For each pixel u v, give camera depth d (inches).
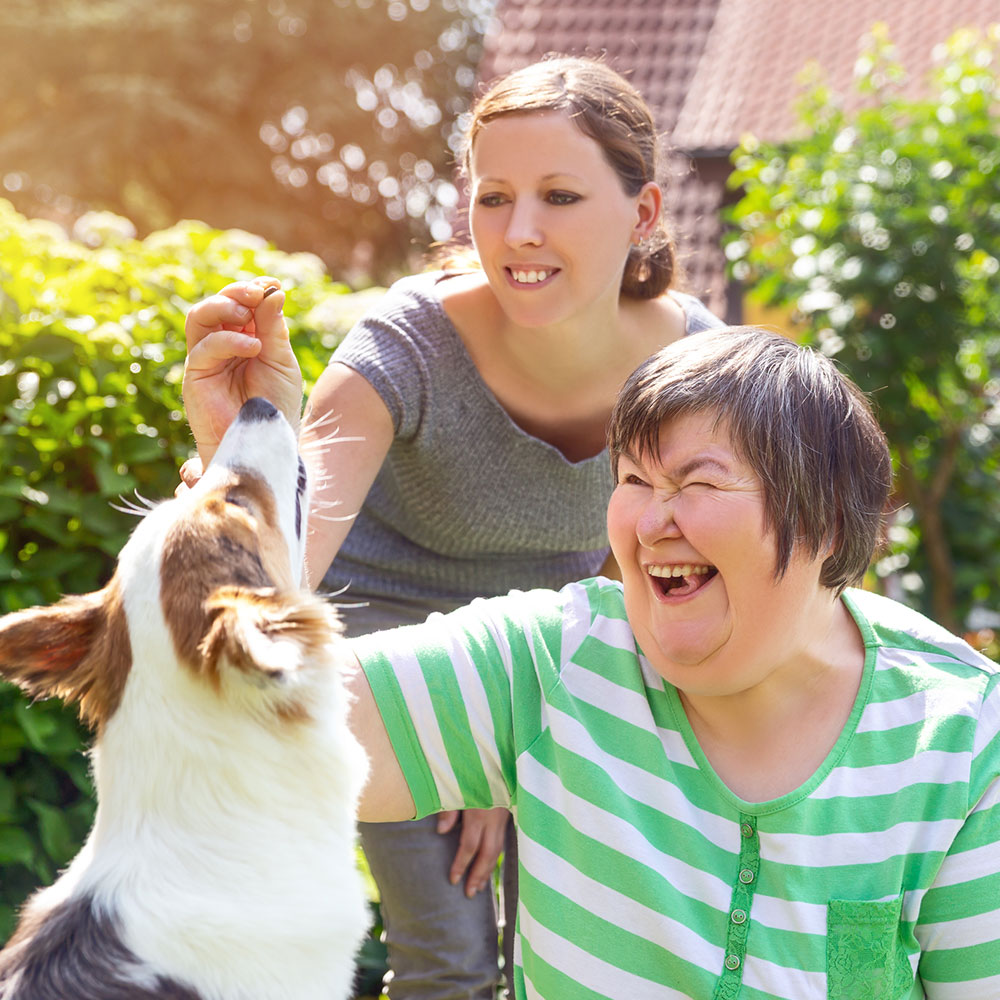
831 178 245.9
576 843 70.4
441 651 76.0
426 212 1186.0
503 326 108.1
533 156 100.7
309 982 71.1
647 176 108.0
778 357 67.9
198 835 69.9
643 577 68.3
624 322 113.0
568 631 75.4
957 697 69.3
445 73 1200.2
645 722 70.9
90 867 71.2
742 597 65.2
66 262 153.3
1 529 127.0
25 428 126.1
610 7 502.9
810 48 451.2
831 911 66.0
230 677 68.6
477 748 75.7
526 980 74.4
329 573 117.4
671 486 66.3
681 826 68.5
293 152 1157.1
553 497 114.3
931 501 247.9
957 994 69.8
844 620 73.3
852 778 67.9
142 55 1098.7
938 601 251.6
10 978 67.0
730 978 66.0
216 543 75.6
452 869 109.4
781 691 69.6
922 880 66.9
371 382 103.8
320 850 72.5
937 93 274.2
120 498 127.6
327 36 1139.9
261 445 82.7
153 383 132.0
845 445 67.0
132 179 1114.7
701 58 469.1
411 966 110.8
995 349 246.7
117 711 73.2
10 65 1100.5
